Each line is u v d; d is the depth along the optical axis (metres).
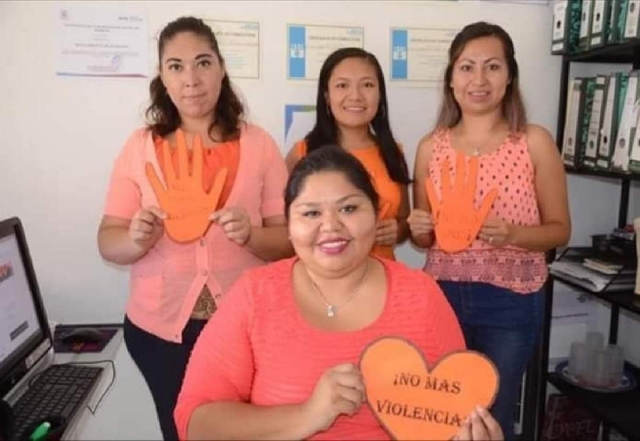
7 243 1.43
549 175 1.67
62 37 1.97
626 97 1.92
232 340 1.09
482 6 2.23
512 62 1.69
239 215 1.41
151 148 1.56
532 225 1.67
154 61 2.04
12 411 1.26
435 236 1.65
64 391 1.43
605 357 2.21
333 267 1.07
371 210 1.09
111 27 1.99
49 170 2.03
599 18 2.01
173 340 1.53
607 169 2.00
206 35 1.56
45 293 2.09
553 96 2.34
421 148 1.84
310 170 1.09
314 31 2.12
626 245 2.03
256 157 1.60
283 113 2.15
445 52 2.22
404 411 0.96
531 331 1.70
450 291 1.72
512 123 1.69
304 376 1.04
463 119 1.76
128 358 2.17
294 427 0.96
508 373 1.69
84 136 2.04
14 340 1.39
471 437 0.92
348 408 0.93
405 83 2.22
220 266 1.54
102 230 1.58
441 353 1.09
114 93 2.03
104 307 2.13
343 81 1.76
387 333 1.07
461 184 1.59
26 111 1.99
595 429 2.41
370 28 2.16
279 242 1.56
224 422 1.01
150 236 1.43
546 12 2.29
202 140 1.57
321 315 1.10
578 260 2.20
